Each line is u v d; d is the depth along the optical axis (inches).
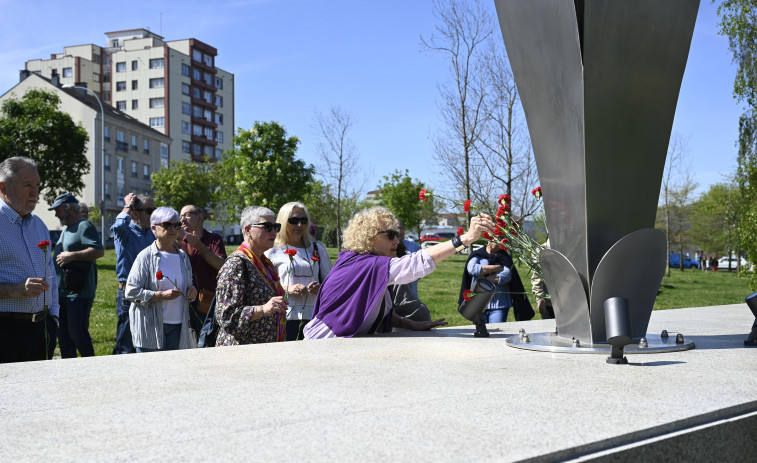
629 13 107.7
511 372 96.2
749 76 525.0
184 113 3211.1
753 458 75.2
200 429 64.6
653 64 111.7
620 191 115.8
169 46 3294.8
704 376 92.7
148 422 67.4
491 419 68.1
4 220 148.3
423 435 62.1
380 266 138.7
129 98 3137.3
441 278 839.7
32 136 1272.1
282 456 55.9
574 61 109.2
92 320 372.5
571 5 106.3
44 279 154.2
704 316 190.2
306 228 193.0
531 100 122.7
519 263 143.0
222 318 139.9
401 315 163.8
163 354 115.3
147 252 186.4
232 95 3629.4
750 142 542.9
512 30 123.6
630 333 102.7
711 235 1875.0
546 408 73.1
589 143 111.3
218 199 2016.5
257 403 76.0
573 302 121.7
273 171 1300.4
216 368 100.5
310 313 188.9
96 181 2146.9
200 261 211.0
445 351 118.8
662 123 115.1
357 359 109.3
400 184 1699.1
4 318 145.9
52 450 57.8
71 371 98.1
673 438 66.1
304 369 99.4
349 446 58.7
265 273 149.0
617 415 69.9
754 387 85.0
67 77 3142.2
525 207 620.4
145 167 2513.5
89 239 232.5
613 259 114.5
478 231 129.5
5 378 92.4
